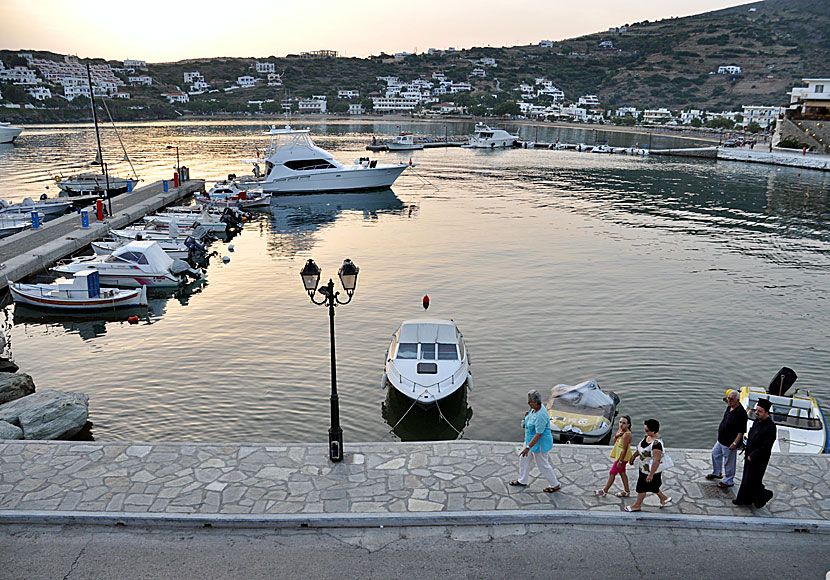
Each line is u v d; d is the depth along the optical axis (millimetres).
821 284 35031
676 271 37375
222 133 168375
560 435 18250
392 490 11688
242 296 32344
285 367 23422
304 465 12555
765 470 11688
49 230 43219
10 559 9797
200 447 13156
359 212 57719
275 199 65312
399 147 124438
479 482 11992
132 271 33750
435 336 22406
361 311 29688
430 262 39062
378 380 22406
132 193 61188
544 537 10508
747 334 27094
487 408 20641
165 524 10703
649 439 10758
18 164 93500
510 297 31984
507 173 88375
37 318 29219
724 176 86062
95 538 10367
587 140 159125
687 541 10398
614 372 23188
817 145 111375
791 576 9570
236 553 10047
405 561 9891
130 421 19484
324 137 155500
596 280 35219
